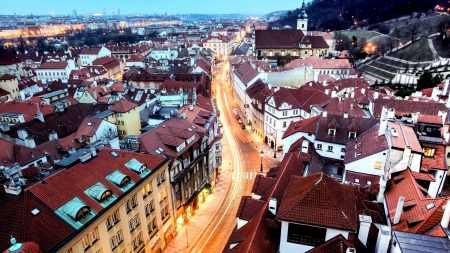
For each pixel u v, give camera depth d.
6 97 117.19
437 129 51.72
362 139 54.09
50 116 82.38
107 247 39.31
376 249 30.28
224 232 56.12
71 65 183.88
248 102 115.25
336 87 105.69
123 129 80.38
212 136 71.56
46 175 40.25
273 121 89.69
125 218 42.19
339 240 27.83
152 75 152.75
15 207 33.88
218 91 164.88
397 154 42.03
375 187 43.16
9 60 173.12
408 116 61.94
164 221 52.38
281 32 187.00
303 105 88.50
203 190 65.56
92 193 38.69
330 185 31.39
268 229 33.72
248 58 178.50
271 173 52.78
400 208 31.19
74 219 34.84
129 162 46.47
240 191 70.06
